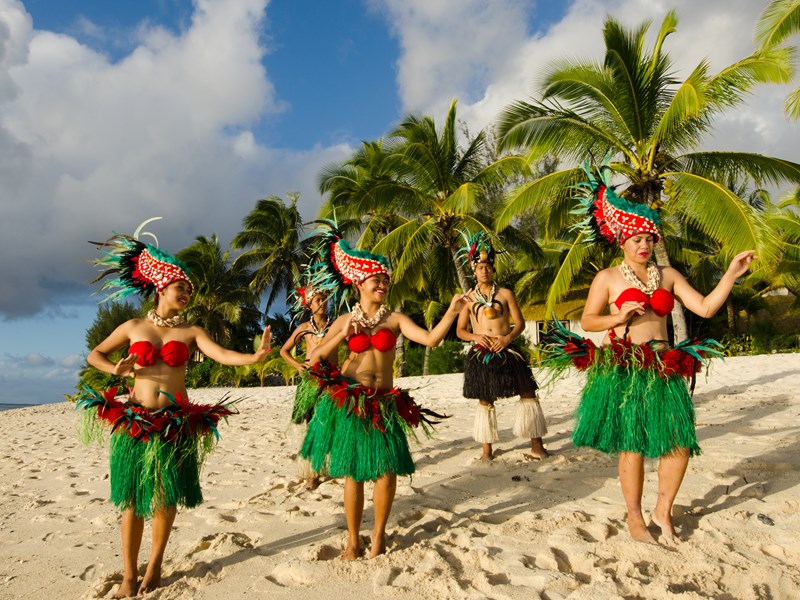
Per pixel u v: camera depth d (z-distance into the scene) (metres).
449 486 4.66
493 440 5.43
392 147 20.80
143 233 3.48
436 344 3.43
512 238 21.14
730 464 4.45
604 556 3.04
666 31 14.31
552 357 3.56
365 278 3.55
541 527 3.50
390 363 3.59
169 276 3.37
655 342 3.31
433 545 3.28
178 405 3.19
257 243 36.50
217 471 6.07
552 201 16.02
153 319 3.42
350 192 24.56
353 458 3.23
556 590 2.70
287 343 5.33
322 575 3.05
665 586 2.61
